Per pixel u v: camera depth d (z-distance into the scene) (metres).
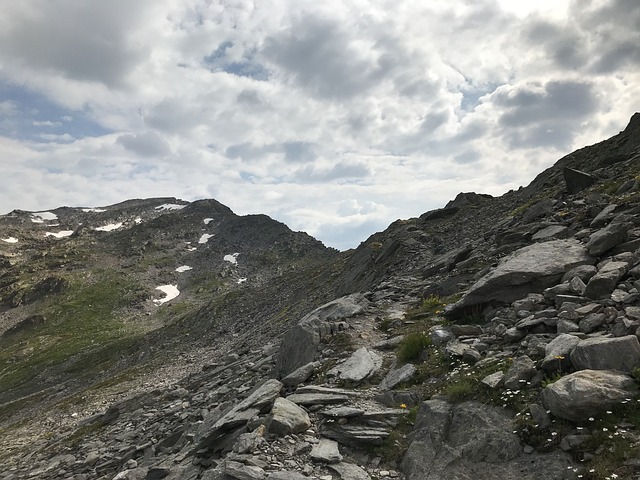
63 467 22.20
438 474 8.48
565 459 7.56
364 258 53.38
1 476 25.52
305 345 18.59
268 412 13.02
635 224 16.09
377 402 12.16
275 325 58.34
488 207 49.34
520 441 8.38
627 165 29.16
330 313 22.86
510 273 15.55
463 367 11.91
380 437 10.21
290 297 82.12
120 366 99.19
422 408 10.55
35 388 115.81
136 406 31.47
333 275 69.75
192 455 13.77
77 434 30.89
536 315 12.78
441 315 18.17
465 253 27.98
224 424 12.52
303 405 12.58
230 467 9.56
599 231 15.94
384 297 26.11
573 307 12.07
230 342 67.62
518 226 27.59
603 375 8.23
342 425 11.05
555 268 15.05
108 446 23.55
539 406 8.68
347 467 9.41
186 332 103.12
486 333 14.12
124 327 198.75
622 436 7.24
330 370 15.28
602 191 25.23
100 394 56.00
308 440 10.73
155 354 94.31
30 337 196.12
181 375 50.78
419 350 14.38
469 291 16.59
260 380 20.94
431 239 45.44
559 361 9.41
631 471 6.67
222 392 23.28
